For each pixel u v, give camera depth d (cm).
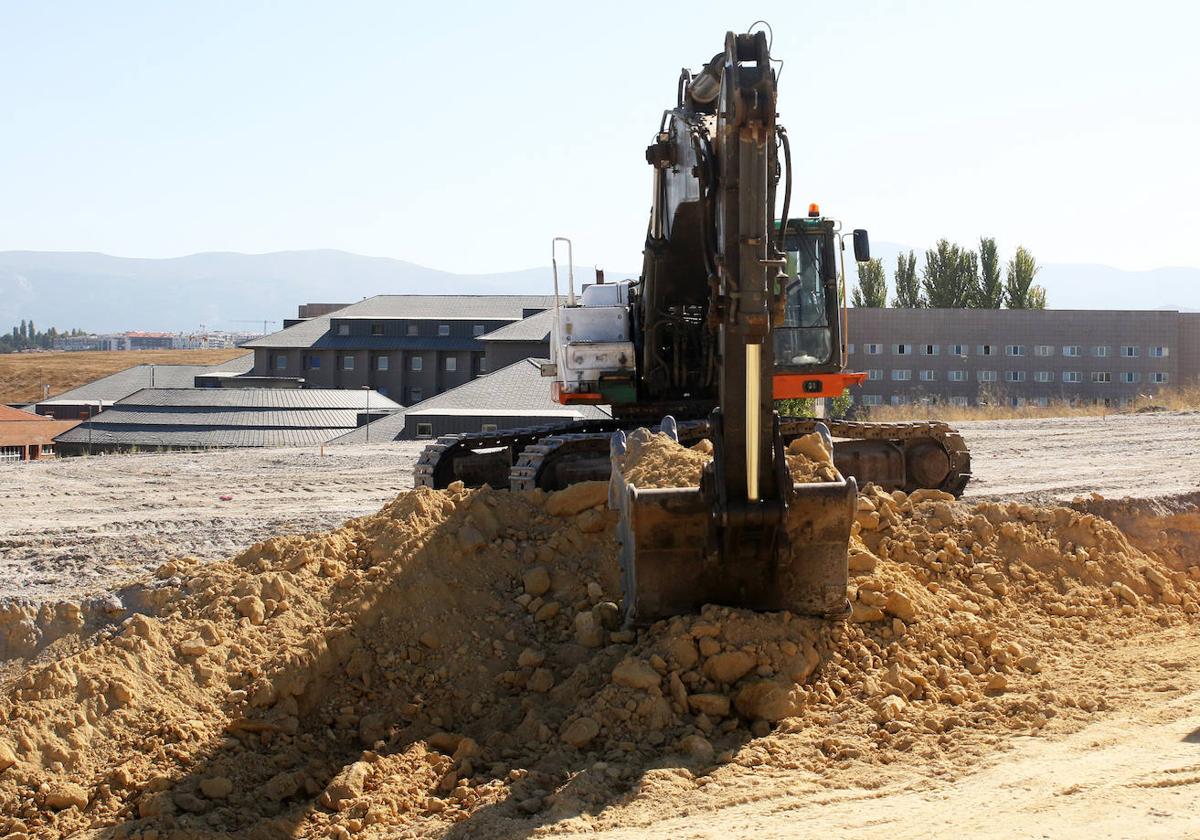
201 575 955
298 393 5950
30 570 1085
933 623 945
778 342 1380
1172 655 970
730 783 725
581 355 1351
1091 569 1123
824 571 898
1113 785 689
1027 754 752
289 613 908
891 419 3328
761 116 793
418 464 1438
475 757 805
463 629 938
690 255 1255
